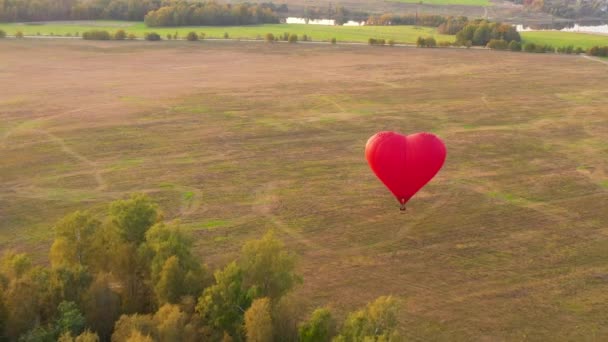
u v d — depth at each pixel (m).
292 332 19.67
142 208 23.00
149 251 21.61
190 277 20.64
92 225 22.39
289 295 21.77
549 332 22.89
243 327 19.05
